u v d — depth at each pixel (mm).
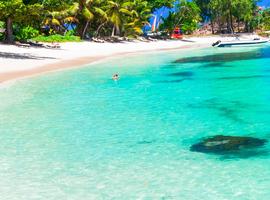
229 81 24766
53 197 9000
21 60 35562
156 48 60125
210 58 41562
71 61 37781
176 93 21062
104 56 44812
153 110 17125
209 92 21141
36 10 42000
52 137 13422
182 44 70938
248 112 16500
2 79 25844
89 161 11180
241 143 12508
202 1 130875
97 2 64438
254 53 46406
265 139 12859
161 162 10984
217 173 10094
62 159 11359
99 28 70688
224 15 116000
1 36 49062
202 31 126125
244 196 8742
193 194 8938
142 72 30297
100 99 19609
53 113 16734
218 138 13055
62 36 60906
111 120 15516
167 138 13156
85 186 9547
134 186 9469
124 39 72562
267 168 10344
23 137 13461
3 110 17344
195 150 11914
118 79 26328
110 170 10500
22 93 21219
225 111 16766
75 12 62094
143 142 12781
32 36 54094
